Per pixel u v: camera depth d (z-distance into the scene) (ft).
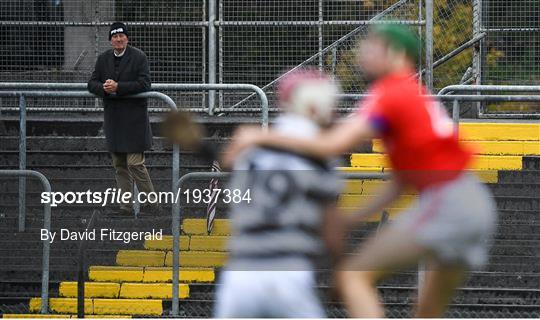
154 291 130.82
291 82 78.54
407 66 78.02
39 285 132.98
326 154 77.00
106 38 179.42
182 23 177.47
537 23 178.70
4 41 178.60
